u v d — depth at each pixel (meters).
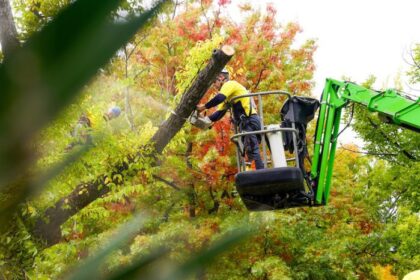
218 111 10.91
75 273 0.57
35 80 0.41
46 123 0.42
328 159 11.72
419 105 11.01
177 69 16.55
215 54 9.52
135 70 16.02
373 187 22.09
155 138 10.45
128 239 0.67
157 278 0.54
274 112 17.72
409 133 21.56
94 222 10.76
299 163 11.09
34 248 4.84
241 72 17.09
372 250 20.17
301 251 17.02
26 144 0.43
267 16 18.52
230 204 15.95
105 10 0.41
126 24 0.43
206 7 18.17
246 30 18.41
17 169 0.44
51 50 0.41
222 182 15.94
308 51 19.28
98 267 0.57
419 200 21.64
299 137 11.09
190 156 15.70
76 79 0.41
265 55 17.62
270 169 10.23
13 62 0.41
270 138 10.80
